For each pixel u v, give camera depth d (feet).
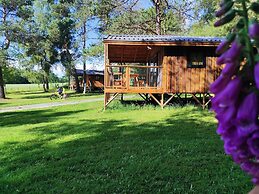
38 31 82.02
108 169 13.71
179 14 64.85
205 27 55.67
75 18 83.05
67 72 103.09
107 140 19.94
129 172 13.19
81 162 14.94
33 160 15.69
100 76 118.32
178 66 39.24
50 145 19.11
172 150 16.63
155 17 66.08
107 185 11.85
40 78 120.06
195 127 24.40
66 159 15.53
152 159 15.01
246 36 2.52
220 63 2.60
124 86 39.73
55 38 92.27
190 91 39.24
